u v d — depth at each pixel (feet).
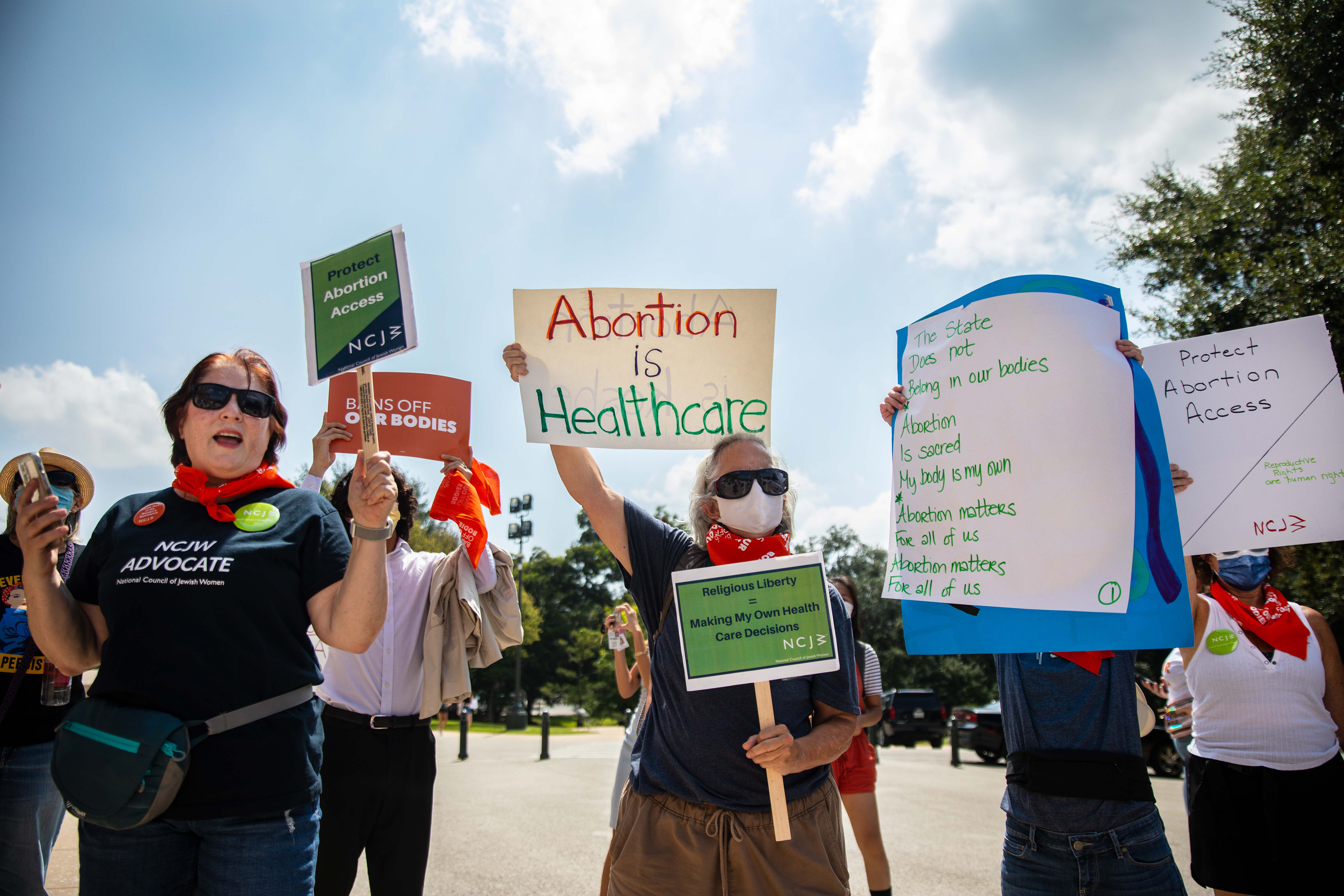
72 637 7.89
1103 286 10.24
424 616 12.11
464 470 13.35
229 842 7.15
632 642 17.11
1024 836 9.01
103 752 6.78
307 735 7.75
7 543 11.00
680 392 10.27
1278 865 10.66
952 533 10.03
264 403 8.52
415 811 11.44
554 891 16.71
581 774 40.06
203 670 7.30
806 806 7.89
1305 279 30.45
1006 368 10.02
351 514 12.57
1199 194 38.55
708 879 7.71
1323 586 29.86
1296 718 10.87
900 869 19.19
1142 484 9.59
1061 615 9.36
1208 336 12.07
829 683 8.23
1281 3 34.14
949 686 145.48
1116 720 8.97
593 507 9.43
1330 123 33.22
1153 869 8.52
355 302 8.93
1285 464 11.43
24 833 10.62
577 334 10.44
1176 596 9.21
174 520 7.93
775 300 10.50
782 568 8.07
